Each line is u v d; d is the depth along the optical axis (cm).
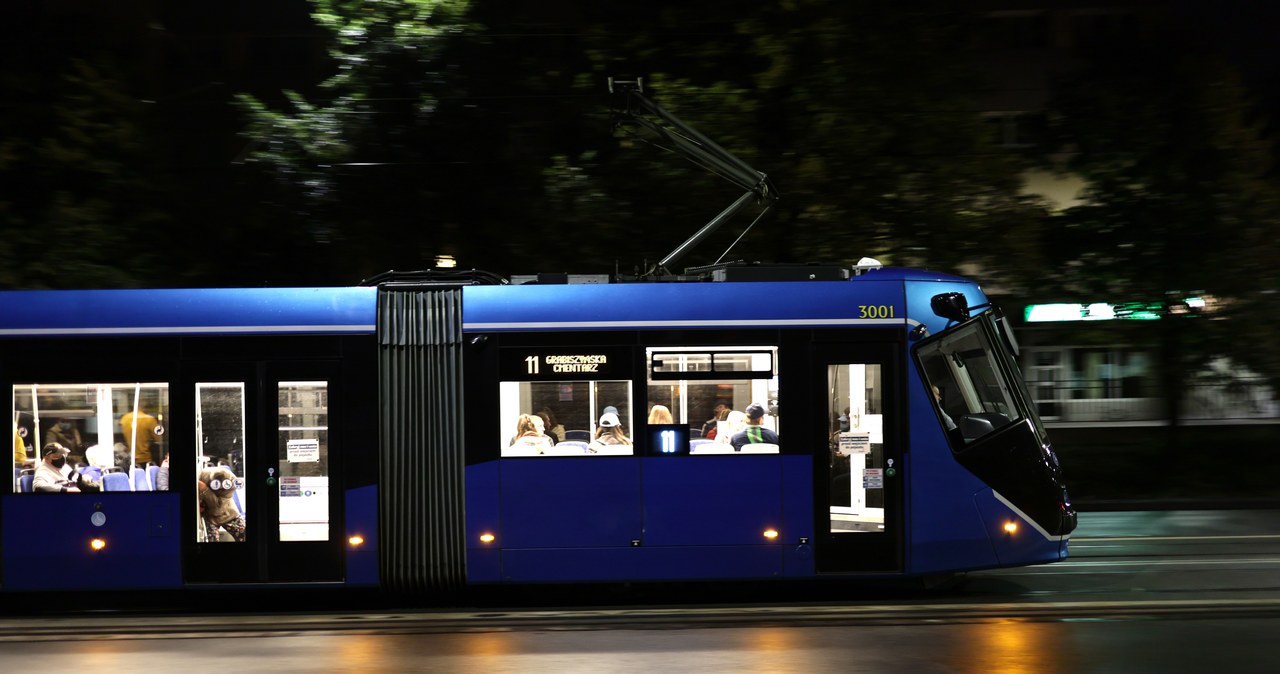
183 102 2041
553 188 1641
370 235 1705
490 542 952
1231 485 1888
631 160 1667
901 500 962
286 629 888
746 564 959
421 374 959
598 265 1680
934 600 974
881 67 1670
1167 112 1975
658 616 917
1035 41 2884
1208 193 1914
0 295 958
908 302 978
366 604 1012
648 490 956
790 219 1678
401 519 948
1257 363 1922
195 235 1789
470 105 1692
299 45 2592
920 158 1683
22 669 762
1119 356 2617
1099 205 1989
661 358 964
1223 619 866
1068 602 951
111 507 948
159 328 954
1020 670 712
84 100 1694
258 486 950
